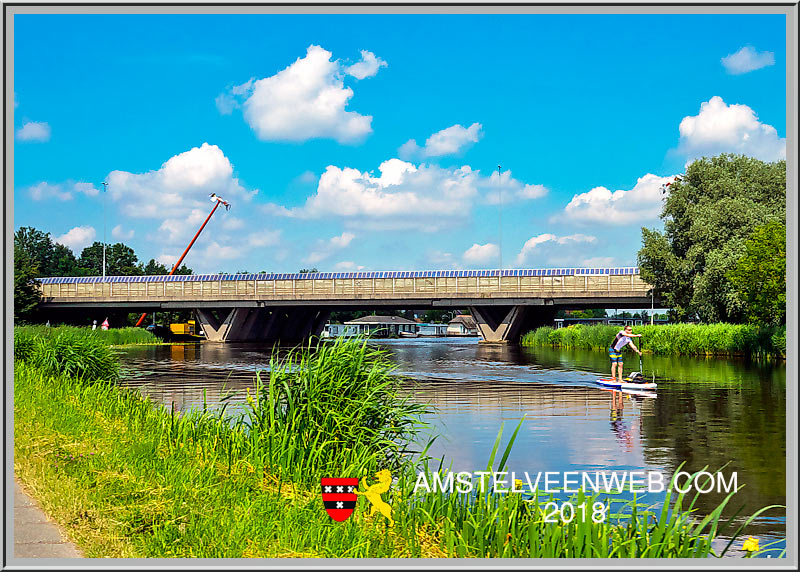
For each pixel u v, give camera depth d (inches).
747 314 1736.0
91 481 315.0
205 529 257.0
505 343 3009.4
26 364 778.8
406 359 1872.5
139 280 3233.3
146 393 960.3
